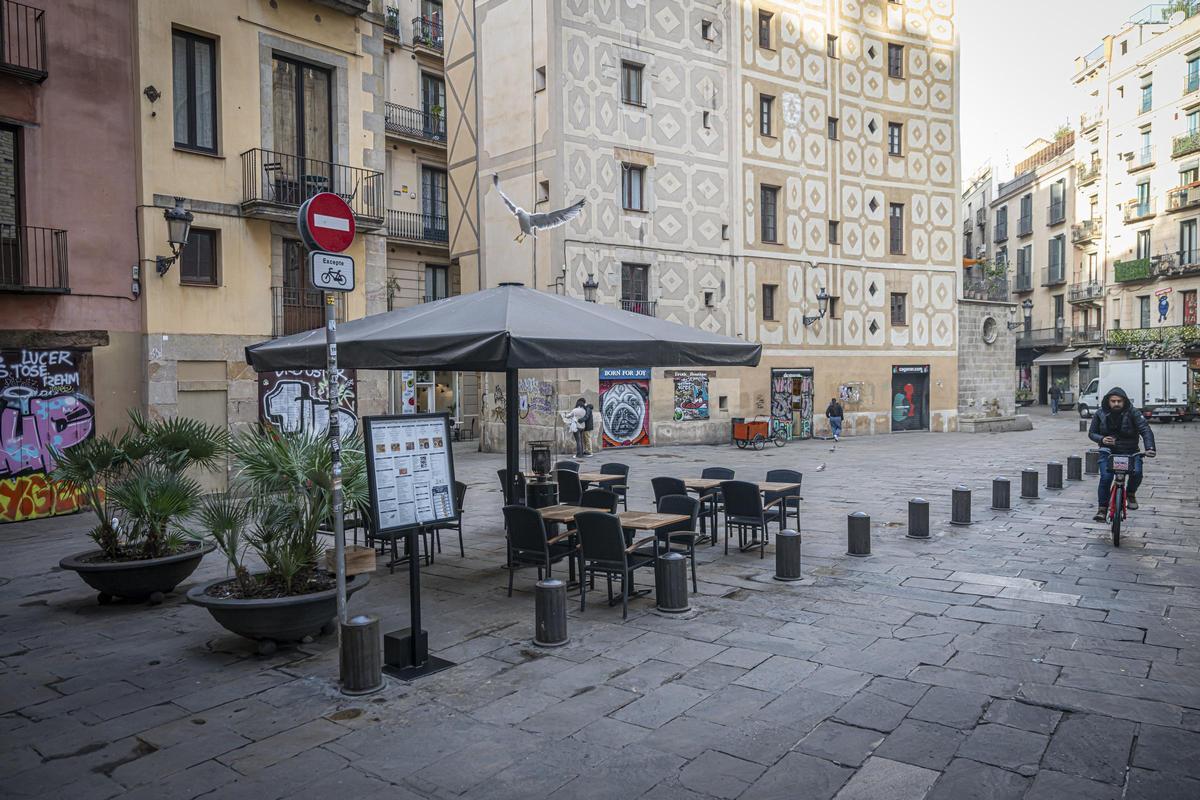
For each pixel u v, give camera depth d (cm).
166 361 1387
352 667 511
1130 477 1028
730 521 893
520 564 761
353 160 1666
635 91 2364
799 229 2728
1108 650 566
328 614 595
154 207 1373
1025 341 5216
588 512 674
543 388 2253
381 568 860
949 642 589
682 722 462
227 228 1470
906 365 3009
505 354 611
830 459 2019
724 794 383
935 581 765
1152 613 652
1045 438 2692
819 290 2781
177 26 1407
